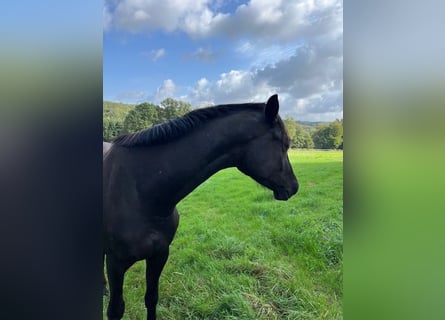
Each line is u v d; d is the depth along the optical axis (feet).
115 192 3.94
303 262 5.25
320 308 4.88
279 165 4.15
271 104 3.99
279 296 5.08
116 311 4.20
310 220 5.36
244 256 5.46
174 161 3.99
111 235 3.94
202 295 5.22
